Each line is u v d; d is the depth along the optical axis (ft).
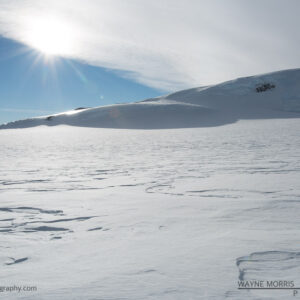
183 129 148.46
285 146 55.36
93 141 92.79
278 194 19.11
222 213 14.90
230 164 35.14
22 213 16.37
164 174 29.71
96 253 10.02
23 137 122.01
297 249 9.75
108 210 16.31
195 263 8.76
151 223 13.50
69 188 23.82
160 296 6.86
